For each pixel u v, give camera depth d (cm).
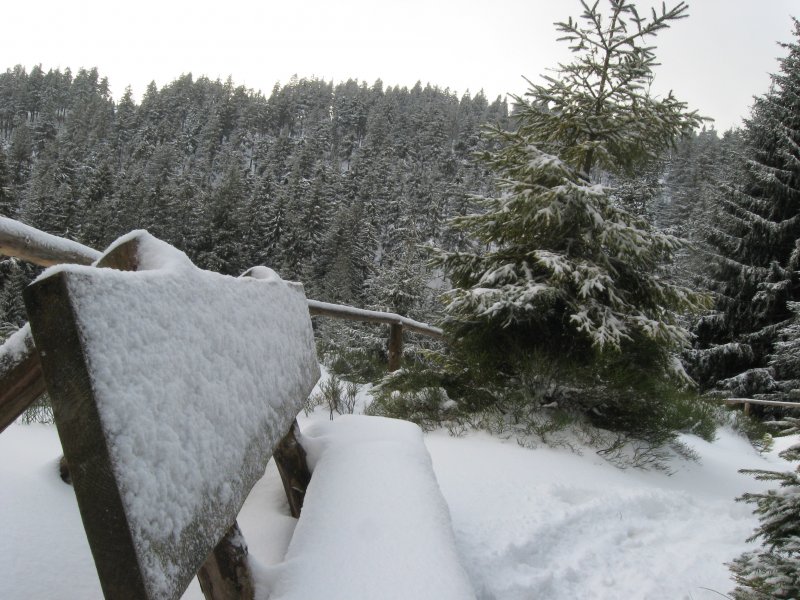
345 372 797
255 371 140
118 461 74
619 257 595
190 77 15488
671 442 561
